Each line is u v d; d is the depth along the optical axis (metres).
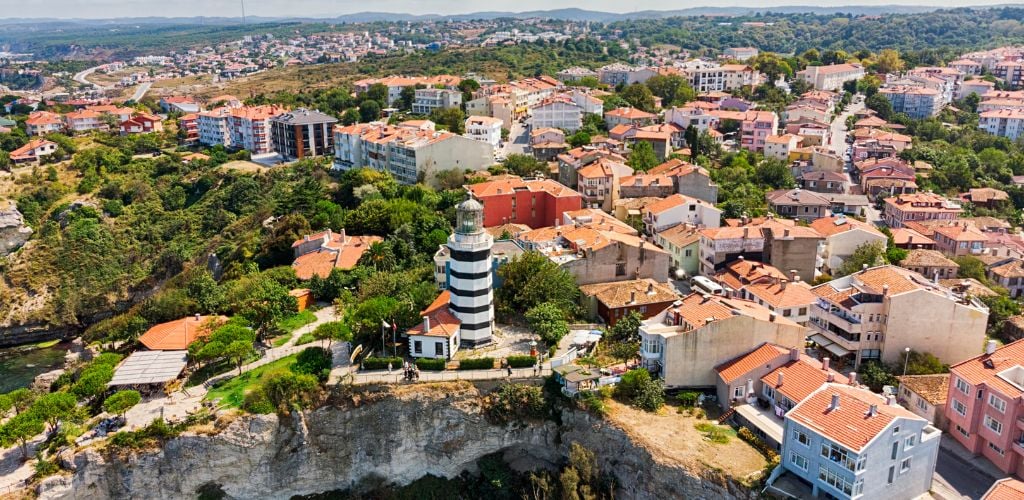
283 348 112.00
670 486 83.25
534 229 158.38
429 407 96.81
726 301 102.25
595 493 89.00
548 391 96.88
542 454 97.25
